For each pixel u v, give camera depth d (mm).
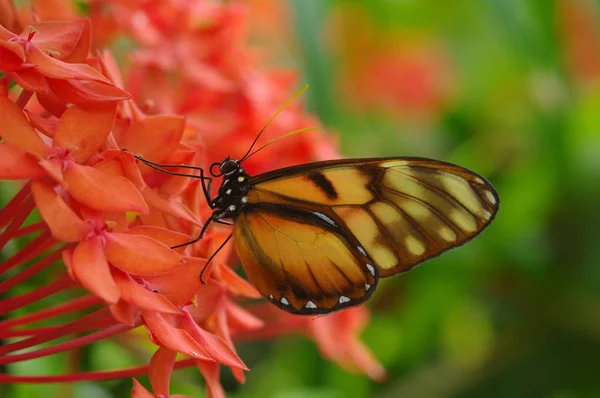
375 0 492
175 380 350
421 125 517
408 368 467
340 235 317
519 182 462
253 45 427
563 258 460
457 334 479
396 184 314
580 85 479
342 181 314
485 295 474
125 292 281
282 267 318
